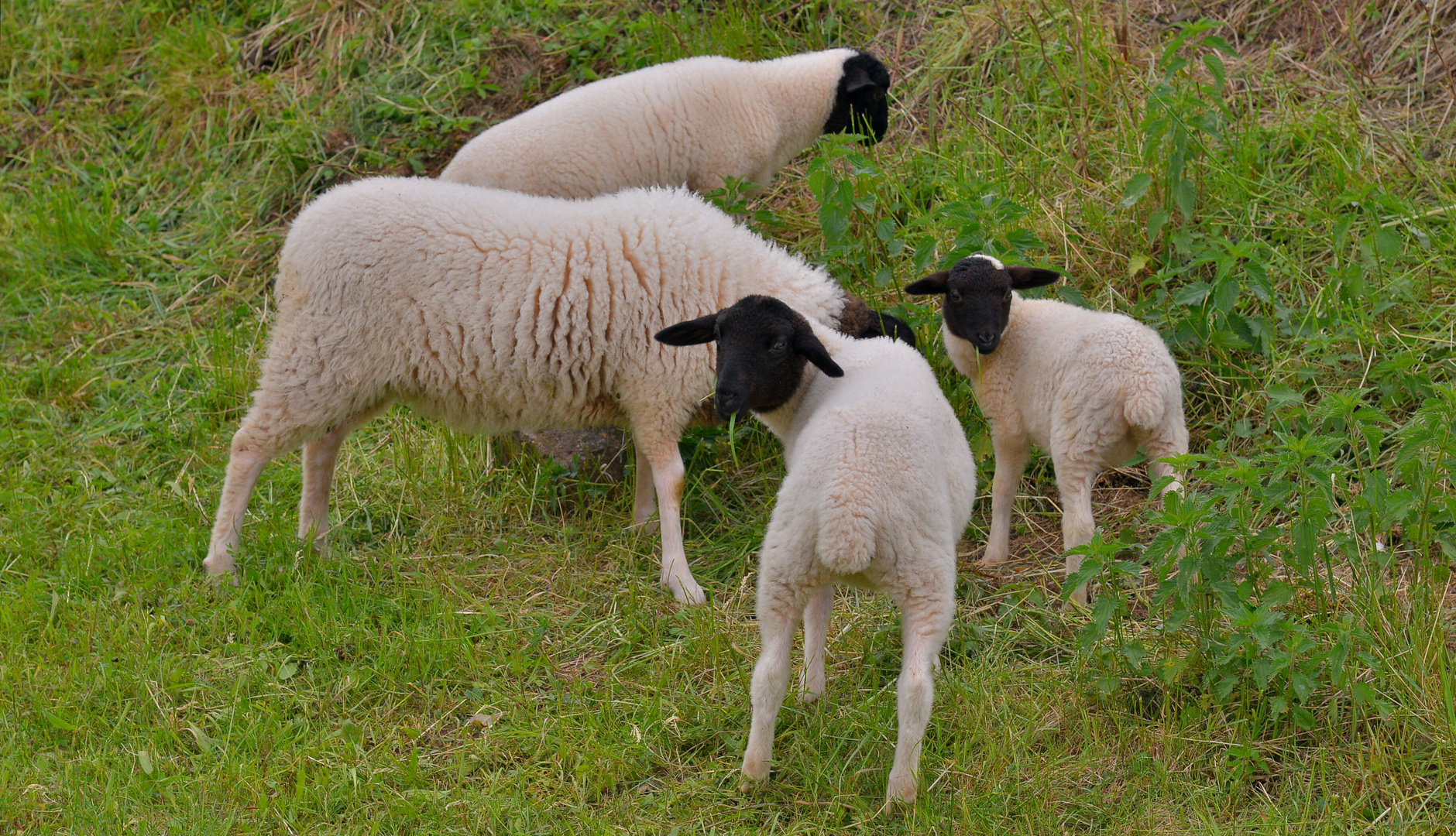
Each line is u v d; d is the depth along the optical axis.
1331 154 8.15
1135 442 5.98
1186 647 5.50
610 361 6.55
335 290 6.33
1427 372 6.85
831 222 7.38
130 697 5.74
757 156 9.04
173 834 4.77
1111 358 5.73
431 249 6.34
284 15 12.14
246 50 12.05
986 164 9.04
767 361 5.59
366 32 11.75
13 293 9.91
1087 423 5.81
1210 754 5.06
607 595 6.58
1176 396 5.78
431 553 7.05
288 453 6.76
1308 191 8.18
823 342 5.95
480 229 6.41
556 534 7.22
